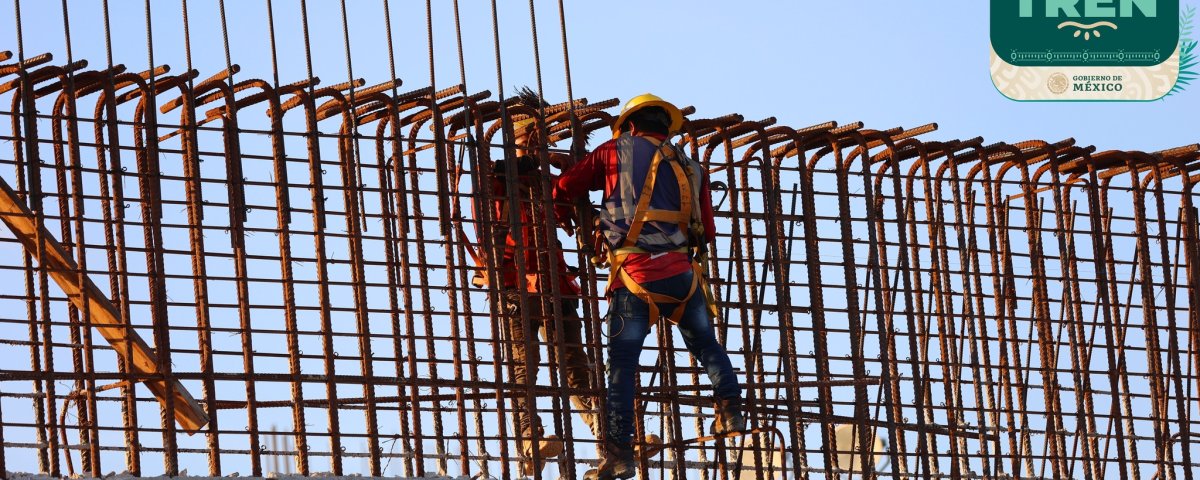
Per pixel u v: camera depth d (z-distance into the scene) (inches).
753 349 805.9
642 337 750.5
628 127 791.7
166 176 702.5
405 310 743.1
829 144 845.8
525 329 762.2
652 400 786.8
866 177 831.7
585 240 786.2
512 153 773.3
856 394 818.8
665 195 753.0
